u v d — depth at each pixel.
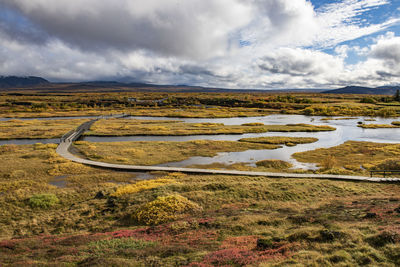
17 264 11.85
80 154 52.59
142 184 32.75
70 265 11.79
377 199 24.31
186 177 37.16
